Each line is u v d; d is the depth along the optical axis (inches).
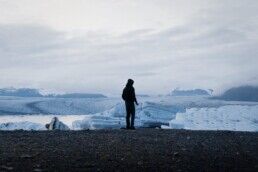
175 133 539.8
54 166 269.9
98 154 326.0
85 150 348.8
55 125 754.2
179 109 1391.5
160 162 293.4
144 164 284.2
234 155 334.0
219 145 403.2
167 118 1217.4
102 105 4439.0
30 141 418.3
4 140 427.2
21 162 282.4
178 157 318.0
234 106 1195.3
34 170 252.8
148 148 368.8
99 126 943.0
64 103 4384.8
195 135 510.0
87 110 3991.1
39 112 3622.0
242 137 492.4
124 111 1258.6
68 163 282.2
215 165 284.7
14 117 2566.4
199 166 280.4
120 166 275.1
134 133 535.2
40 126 823.7
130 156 318.7
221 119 1031.6
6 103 4350.4
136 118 1189.1
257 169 272.4
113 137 468.4
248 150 369.7
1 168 256.8
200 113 1154.0
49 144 391.9
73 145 384.8
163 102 3511.3
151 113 1248.8
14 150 344.5
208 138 472.7
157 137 477.4
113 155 322.0
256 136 511.2
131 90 652.7
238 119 1011.3
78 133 527.2
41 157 306.3
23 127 823.1
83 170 258.7
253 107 1138.7
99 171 256.8
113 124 954.7
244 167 278.8
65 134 509.7
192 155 330.0
